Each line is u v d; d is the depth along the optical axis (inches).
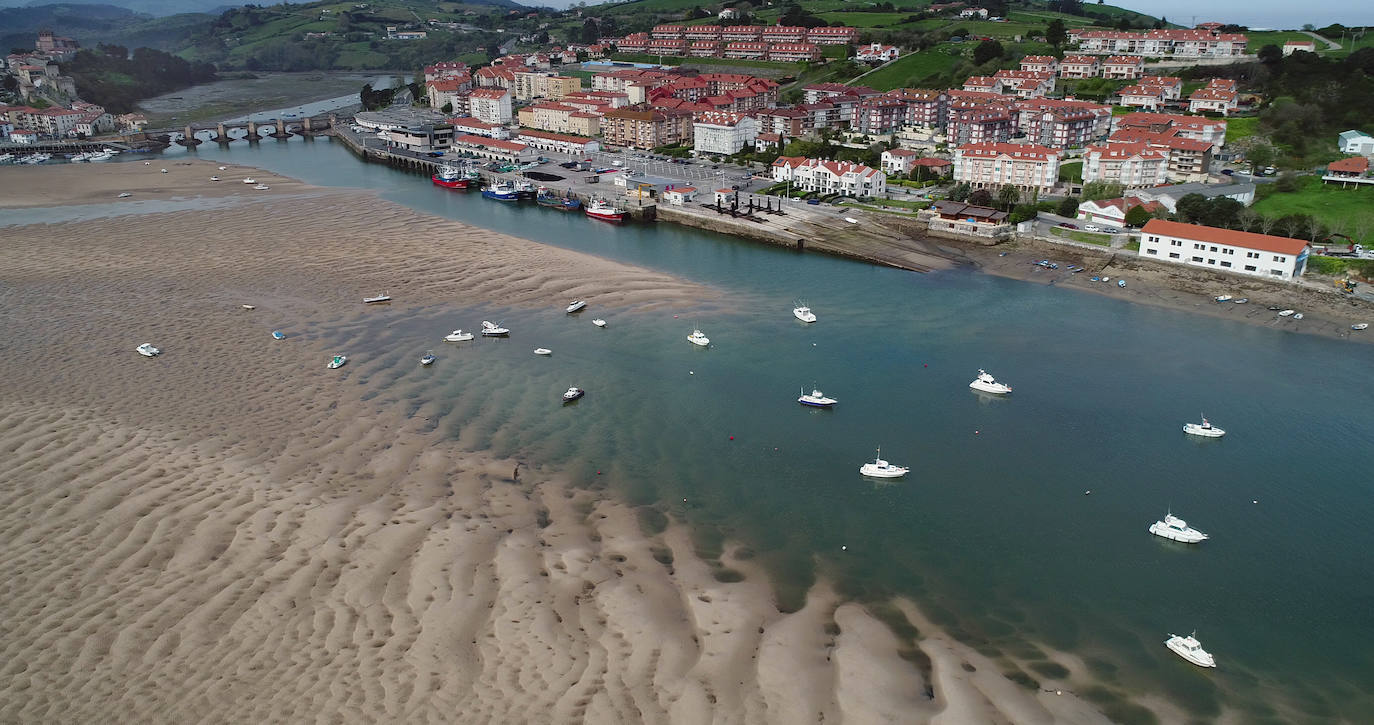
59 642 2468.0
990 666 2576.3
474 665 2411.4
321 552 2920.8
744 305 5743.1
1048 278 6250.0
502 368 4685.0
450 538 3041.3
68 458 3508.9
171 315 5290.4
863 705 2369.6
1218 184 7824.8
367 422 3986.2
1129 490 3590.1
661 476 3634.4
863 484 3612.2
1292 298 5629.9
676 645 2561.5
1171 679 2559.1
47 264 6348.4
